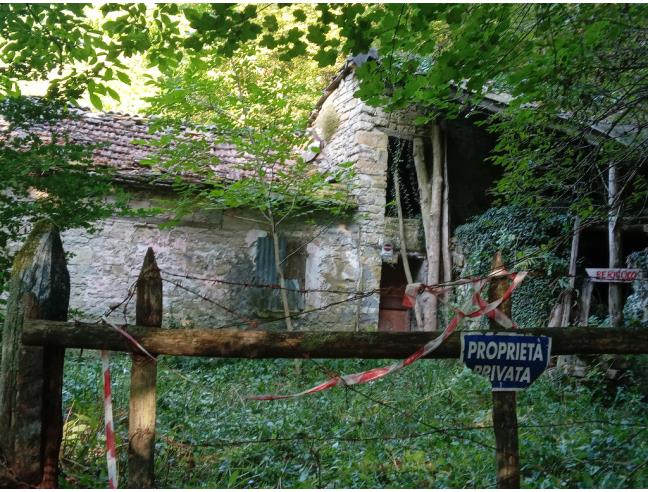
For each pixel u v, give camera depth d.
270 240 11.19
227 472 4.16
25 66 4.80
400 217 11.91
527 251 9.16
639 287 7.73
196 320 10.62
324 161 12.91
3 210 4.65
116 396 5.83
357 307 11.59
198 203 9.59
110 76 4.80
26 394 2.81
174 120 8.52
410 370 8.21
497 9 3.75
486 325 8.88
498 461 2.85
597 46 4.53
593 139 5.95
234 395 6.54
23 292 2.90
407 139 12.18
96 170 5.15
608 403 6.99
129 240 10.30
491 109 8.51
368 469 4.20
